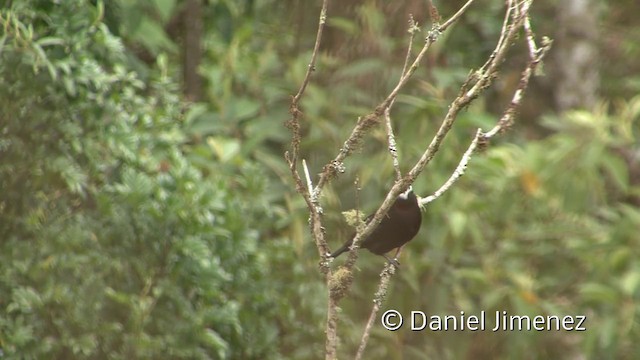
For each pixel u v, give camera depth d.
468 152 6.20
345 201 10.65
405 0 11.66
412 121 10.78
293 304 9.88
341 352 10.31
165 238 8.68
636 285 10.60
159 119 9.17
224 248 9.15
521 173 11.20
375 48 11.51
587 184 11.40
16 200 8.44
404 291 11.09
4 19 8.55
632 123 13.77
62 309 8.38
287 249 9.87
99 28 9.22
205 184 8.91
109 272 8.66
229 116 10.99
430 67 11.62
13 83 8.35
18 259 8.29
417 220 7.23
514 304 11.23
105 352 8.48
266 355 9.44
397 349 10.64
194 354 8.66
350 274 6.00
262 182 9.86
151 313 8.73
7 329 8.12
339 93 11.38
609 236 11.59
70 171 8.32
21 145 8.39
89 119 8.66
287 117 11.21
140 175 8.56
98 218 8.67
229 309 8.75
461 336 11.37
